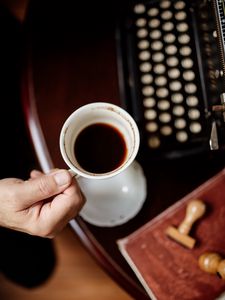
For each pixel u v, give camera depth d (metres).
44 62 0.56
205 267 0.51
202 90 0.51
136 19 0.54
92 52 0.56
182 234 0.52
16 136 0.75
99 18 0.58
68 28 0.57
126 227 0.53
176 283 0.52
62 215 0.46
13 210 0.47
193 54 0.52
